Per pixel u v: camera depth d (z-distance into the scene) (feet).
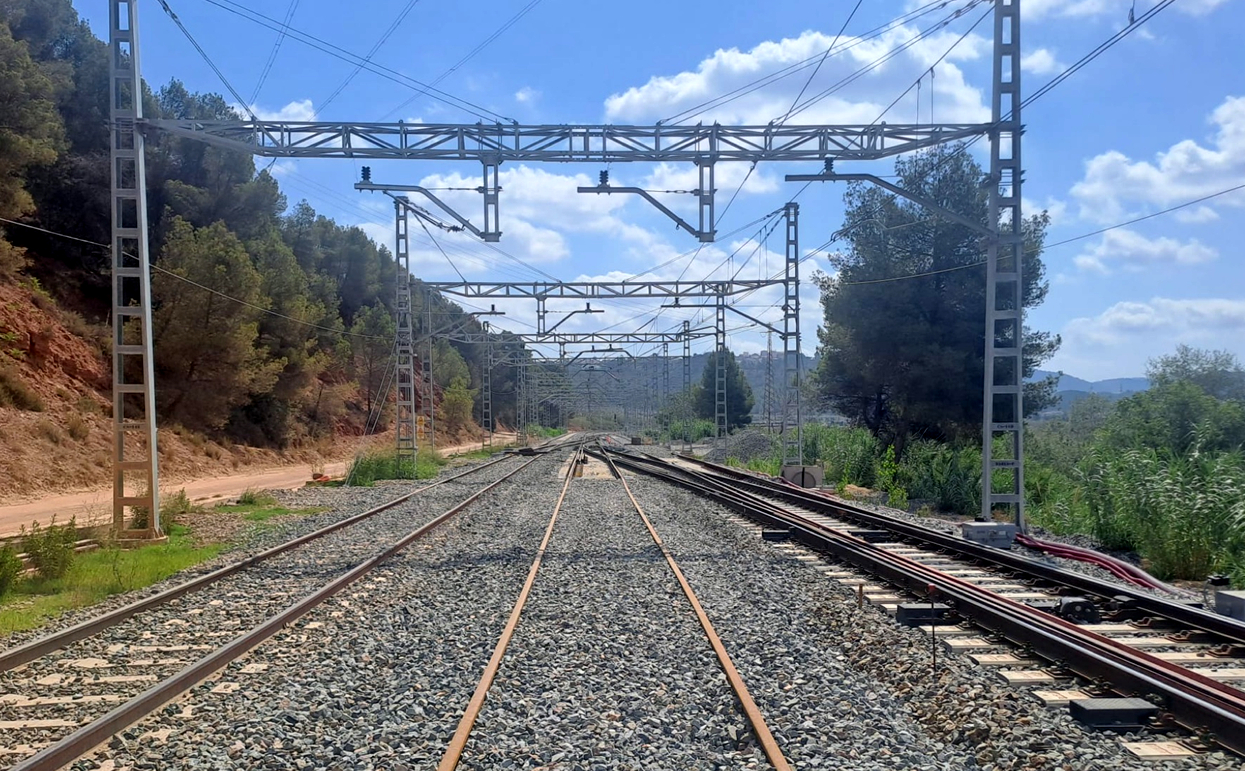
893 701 23.48
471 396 310.04
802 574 42.80
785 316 112.98
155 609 35.68
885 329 128.88
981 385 127.54
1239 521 50.55
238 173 169.48
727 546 52.90
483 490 93.76
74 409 106.32
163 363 128.26
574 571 43.91
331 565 46.88
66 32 146.51
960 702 22.40
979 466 93.50
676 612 34.17
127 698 24.07
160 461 112.06
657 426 326.65
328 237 256.73
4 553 41.19
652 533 57.77
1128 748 19.25
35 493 84.38
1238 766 18.20
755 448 164.86
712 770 18.70
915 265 130.31
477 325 252.42
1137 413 91.76
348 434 204.03
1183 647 28.63
